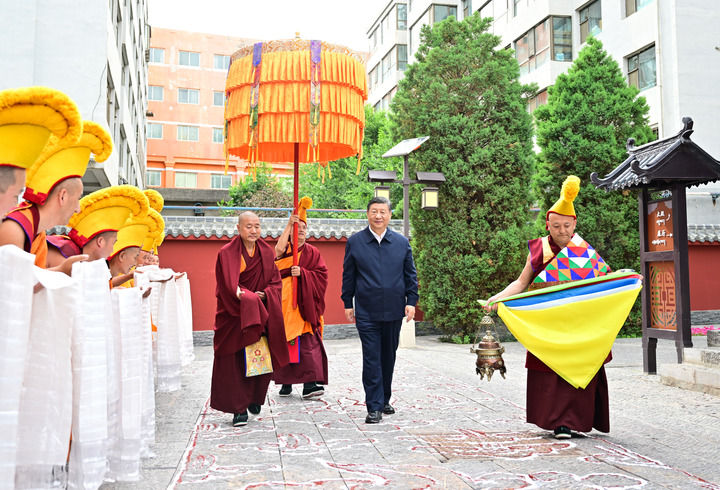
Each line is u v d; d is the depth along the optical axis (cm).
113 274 409
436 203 1225
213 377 493
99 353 287
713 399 610
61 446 254
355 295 526
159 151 4203
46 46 1106
